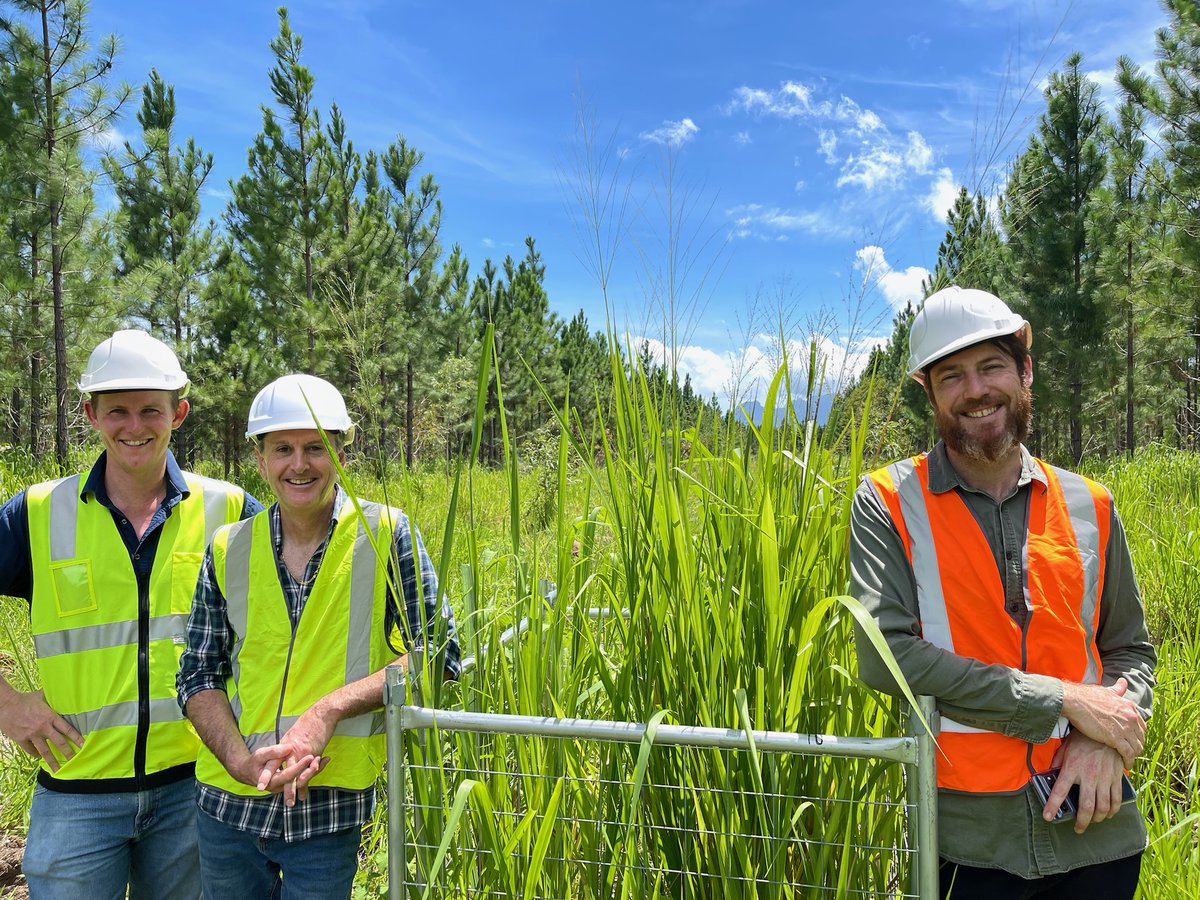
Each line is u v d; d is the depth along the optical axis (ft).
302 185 54.13
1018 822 5.40
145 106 63.52
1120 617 5.97
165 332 57.36
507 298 104.17
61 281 44.19
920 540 5.85
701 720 6.00
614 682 6.53
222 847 6.70
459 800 5.31
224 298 58.29
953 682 5.30
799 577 6.06
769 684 5.83
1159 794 9.40
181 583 7.63
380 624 6.73
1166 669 11.69
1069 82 52.65
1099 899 5.56
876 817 5.93
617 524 6.52
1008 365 5.74
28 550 7.60
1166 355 58.54
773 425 6.36
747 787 5.88
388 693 5.86
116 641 7.37
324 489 6.74
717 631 5.92
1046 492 5.86
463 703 6.32
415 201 73.82
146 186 61.52
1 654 15.99
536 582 6.28
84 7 40.24
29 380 51.49
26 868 7.04
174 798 7.51
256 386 53.57
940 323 5.88
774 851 5.67
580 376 86.17
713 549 6.44
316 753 6.05
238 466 58.90
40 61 39.91
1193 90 43.88
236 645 6.91
